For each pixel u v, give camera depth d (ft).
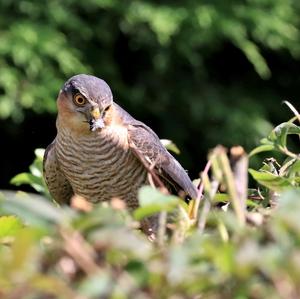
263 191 23.04
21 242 12.41
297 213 12.96
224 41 84.99
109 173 31.50
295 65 86.79
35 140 79.05
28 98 73.56
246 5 81.20
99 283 12.09
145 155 31.32
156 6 80.07
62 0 77.51
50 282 12.08
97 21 80.64
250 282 12.38
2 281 12.30
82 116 30.89
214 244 13.41
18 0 75.56
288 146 73.36
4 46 73.36
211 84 84.33
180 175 31.81
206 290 12.68
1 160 79.87
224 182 16.16
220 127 81.15
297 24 83.10
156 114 82.94
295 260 11.88
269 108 85.20
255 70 85.87
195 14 78.89
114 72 80.79
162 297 12.48
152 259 12.84
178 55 82.58
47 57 75.15
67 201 33.47
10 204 13.41
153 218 23.24
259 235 13.14
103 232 12.84
